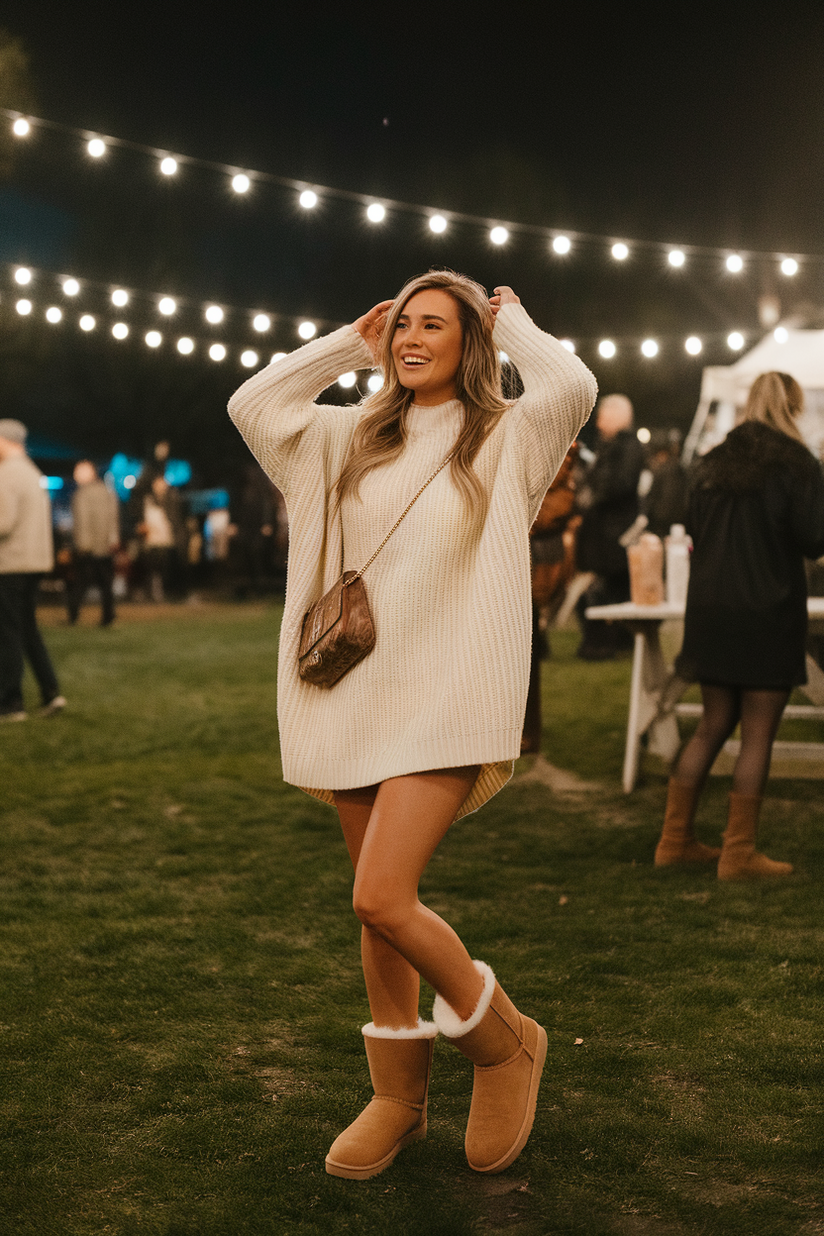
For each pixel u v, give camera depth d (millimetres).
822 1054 2514
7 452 7191
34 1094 2395
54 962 3145
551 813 4809
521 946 3236
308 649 2082
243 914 3551
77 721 7133
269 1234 1893
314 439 2176
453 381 2178
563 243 7371
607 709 7023
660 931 3318
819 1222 1892
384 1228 1898
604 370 19422
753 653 3805
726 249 7566
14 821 4777
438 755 1949
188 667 9562
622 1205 1971
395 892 1938
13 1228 1916
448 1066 2553
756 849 4191
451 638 2035
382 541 2086
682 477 10078
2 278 9648
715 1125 2221
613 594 8797
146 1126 2273
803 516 3750
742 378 10211
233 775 5590
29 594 7242
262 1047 2617
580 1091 2389
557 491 5465
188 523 22016
